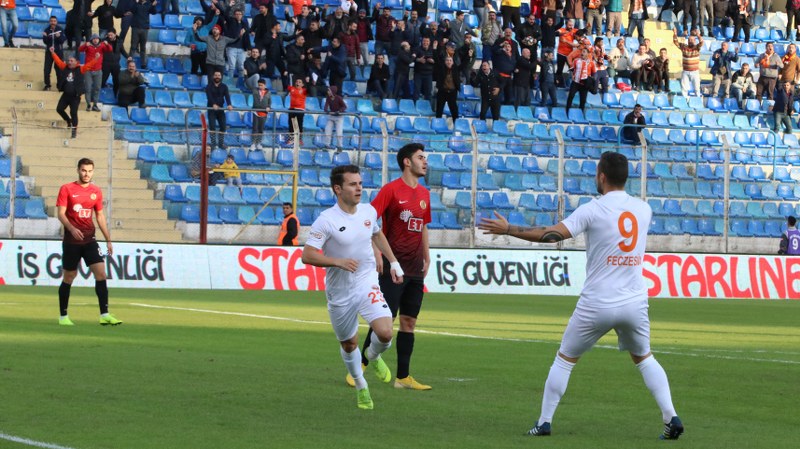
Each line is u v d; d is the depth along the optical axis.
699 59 50.81
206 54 39.16
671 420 9.80
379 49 43.25
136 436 9.42
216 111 36.72
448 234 37.50
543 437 9.91
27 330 18.44
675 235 39.97
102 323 19.66
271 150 36.25
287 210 32.41
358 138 38.00
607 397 12.57
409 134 40.28
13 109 31.30
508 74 43.06
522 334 20.25
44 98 37.88
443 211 37.78
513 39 47.78
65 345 16.33
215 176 34.97
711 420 11.19
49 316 21.19
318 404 11.54
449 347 17.72
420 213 13.07
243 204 35.69
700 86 49.91
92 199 19.48
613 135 43.50
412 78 45.94
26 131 34.97
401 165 13.14
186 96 40.28
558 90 46.66
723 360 16.84
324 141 37.56
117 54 38.62
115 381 12.72
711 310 29.00
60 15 42.28
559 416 11.14
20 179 34.34
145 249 30.66
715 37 52.94
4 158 34.50
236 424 10.19
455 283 32.72
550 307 27.77
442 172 39.12
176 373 13.59
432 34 43.06
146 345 16.70
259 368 14.32
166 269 30.78
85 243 19.45
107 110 38.41
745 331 22.55
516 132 42.81
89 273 30.34
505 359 16.16
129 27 40.88
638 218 9.73
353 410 11.21
